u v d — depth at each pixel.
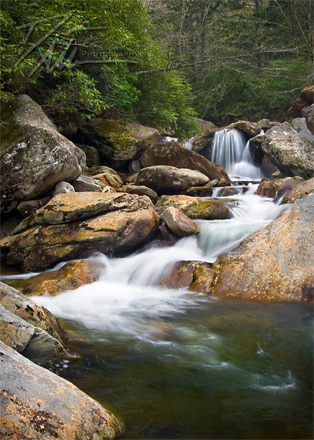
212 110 22.34
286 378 3.10
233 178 13.67
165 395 2.82
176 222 6.90
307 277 4.98
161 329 4.11
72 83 8.95
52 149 7.42
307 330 4.06
